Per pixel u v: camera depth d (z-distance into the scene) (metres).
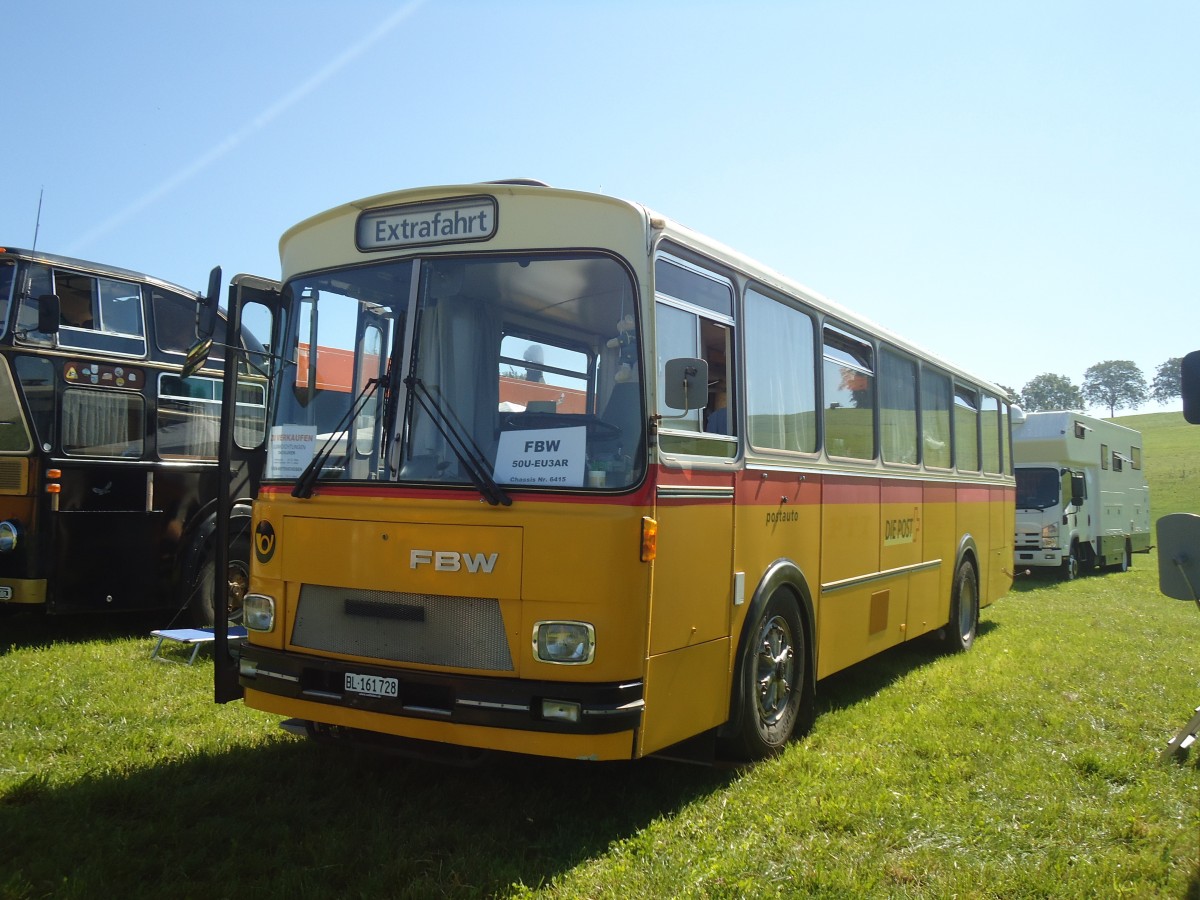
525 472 4.64
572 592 4.45
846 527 7.38
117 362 9.29
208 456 9.96
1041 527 21.36
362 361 5.17
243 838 4.46
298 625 5.04
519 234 4.93
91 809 4.70
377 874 4.07
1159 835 4.93
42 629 9.77
